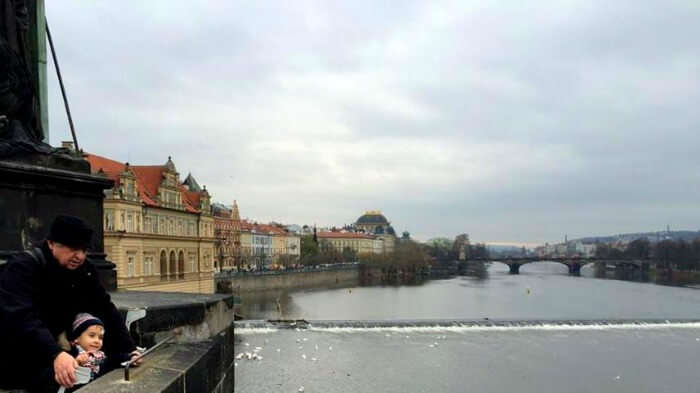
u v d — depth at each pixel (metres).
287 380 47.59
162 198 80.44
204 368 5.90
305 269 170.62
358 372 50.66
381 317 90.69
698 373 51.91
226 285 98.50
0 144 7.79
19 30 8.63
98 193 9.20
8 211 7.63
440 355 58.34
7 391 4.29
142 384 4.34
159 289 76.75
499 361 55.88
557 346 63.81
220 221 168.75
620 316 91.00
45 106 9.52
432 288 154.38
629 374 51.41
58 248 4.69
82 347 4.68
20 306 4.27
